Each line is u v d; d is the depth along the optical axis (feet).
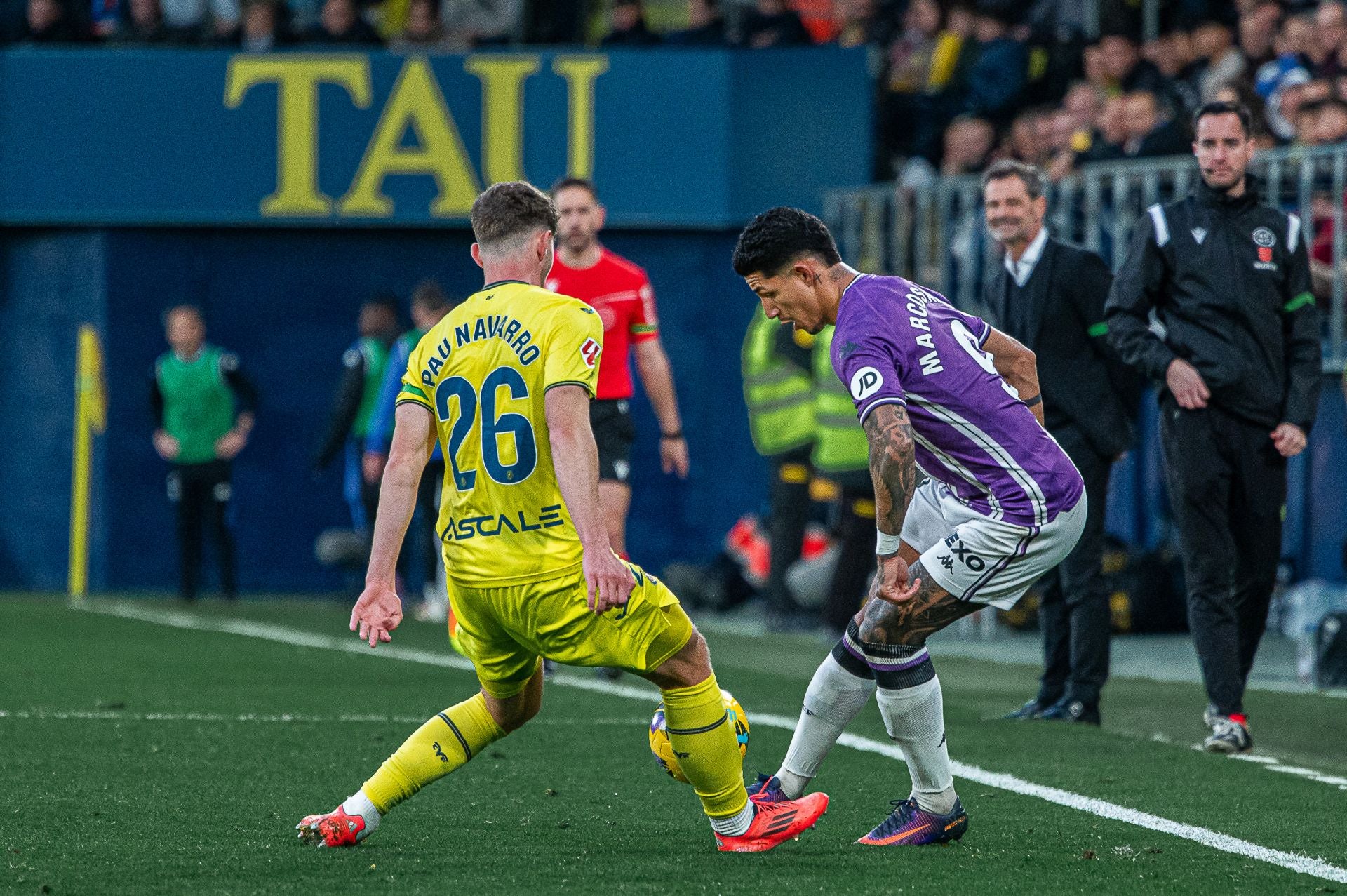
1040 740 83.46
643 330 103.14
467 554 53.47
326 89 177.06
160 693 99.09
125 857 55.42
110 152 178.29
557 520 52.85
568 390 51.85
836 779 71.72
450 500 54.24
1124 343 84.17
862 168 174.09
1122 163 138.10
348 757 76.28
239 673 109.09
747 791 59.11
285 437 181.57
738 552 162.09
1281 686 109.29
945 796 58.23
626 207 174.81
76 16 190.39
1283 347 83.61
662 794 67.92
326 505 182.09
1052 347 89.56
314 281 181.06
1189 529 83.10
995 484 56.44
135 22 191.01
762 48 174.29
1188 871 54.85
